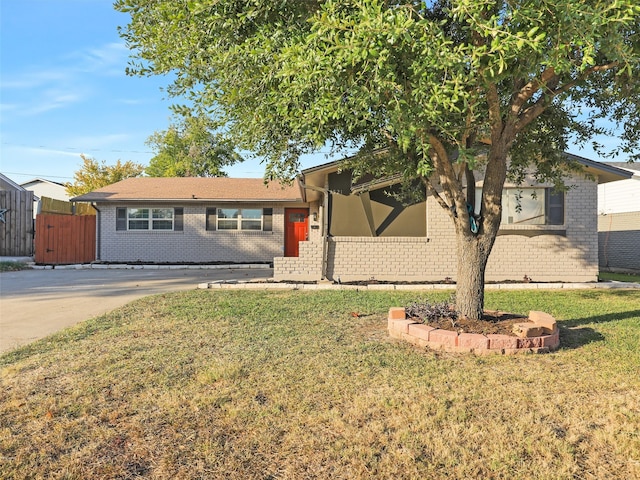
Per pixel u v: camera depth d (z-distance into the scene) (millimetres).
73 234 18172
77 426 3236
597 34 3354
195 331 5965
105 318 6809
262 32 4105
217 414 3424
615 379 4098
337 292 9703
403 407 3494
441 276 11570
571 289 10461
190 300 8461
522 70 3910
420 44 3500
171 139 30844
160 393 3812
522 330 4910
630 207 18797
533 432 3119
